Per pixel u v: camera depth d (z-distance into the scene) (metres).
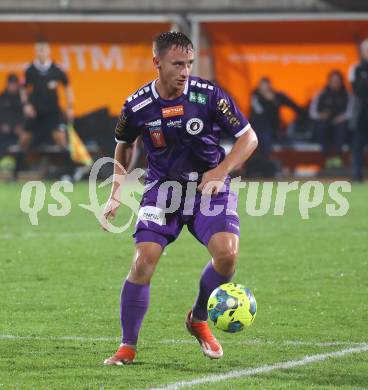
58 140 73.56
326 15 71.31
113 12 74.06
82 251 40.94
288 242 43.09
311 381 20.67
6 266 37.06
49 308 29.12
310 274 35.16
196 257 39.19
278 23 71.88
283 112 72.38
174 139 22.02
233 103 22.14
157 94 21.91
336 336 25.31
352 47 71.38
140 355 23.14
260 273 35.38
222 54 72.56
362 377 21.02
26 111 73.38
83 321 27.25
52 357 22.95
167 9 73.81
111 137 73.56
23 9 73.81
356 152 71.00
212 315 21.72
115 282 33.81
